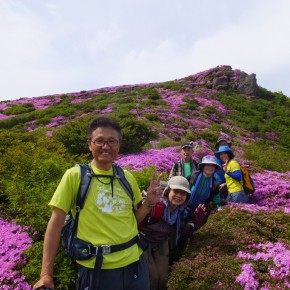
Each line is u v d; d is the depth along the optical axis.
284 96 36.41
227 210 5.48
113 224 2.76
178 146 13.53
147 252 4.12
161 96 31.86
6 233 4.77
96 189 2.78
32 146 8.30
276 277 3.65
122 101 28.45
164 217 4.12
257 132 24.70
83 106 28.47
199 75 38.50
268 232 4.76
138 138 13.54
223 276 3.79
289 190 7.70
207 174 5.43
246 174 7.00
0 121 24.42
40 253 4.02
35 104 32.47
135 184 3.17
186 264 4.08
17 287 3.71
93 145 2.89
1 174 6.52
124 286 2.73
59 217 2.68
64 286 3.64
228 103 30.55
